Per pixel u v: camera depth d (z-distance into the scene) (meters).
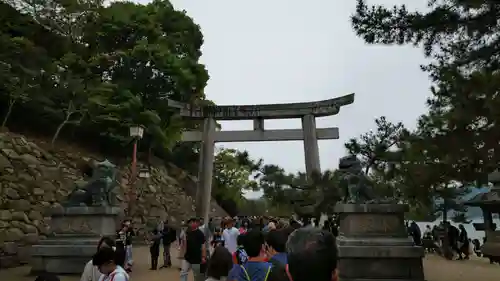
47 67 24.92
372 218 12.21
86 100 25.91
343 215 12.91
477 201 12.35
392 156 18.69
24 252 17.55
